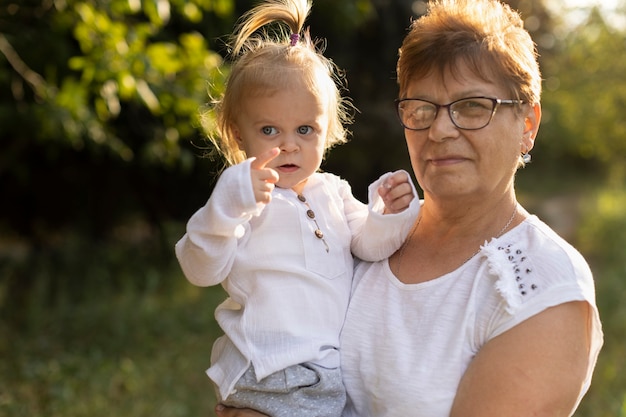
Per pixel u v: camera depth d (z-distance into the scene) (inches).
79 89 218.1
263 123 84.0
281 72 83.4
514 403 72.4
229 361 85.6
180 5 209.8
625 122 611.5
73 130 228.8
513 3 589.0
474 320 76.3
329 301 85.0
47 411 215.8
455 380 76.2
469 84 76.6
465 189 78.2
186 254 81.3
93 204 413.1
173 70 206.2
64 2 206.7
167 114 233.8
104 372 246.1
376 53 436.5
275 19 90.0
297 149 84.4
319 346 83.0
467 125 77.0
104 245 386.9
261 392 83.5
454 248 82.2
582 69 610.9
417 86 79.6
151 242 403.2
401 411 78.0
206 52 212.5
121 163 387.5
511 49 77.4
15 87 245.3
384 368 80.0
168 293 345.4
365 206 94.7
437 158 78.7
